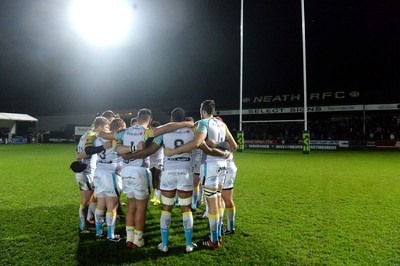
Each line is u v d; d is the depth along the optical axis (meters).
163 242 4.02
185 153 4.07
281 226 4.97
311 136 30.83
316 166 12.82
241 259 3.78
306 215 5.58
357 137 29.20
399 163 14.09
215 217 4.12
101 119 4.69
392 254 3.87
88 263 3.69
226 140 4.58
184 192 4.02
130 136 4.13
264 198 6.93
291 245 4.18
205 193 4.18
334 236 4.50
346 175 10.29
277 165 13.17
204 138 3.95
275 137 32.31
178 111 4.20
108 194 4.42
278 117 35.47
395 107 27.17
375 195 7.22
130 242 4.20
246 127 34.88
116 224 5.21
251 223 5.13
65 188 8.02
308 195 7.23
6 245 4.20
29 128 38.56
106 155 4.44
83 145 4.58
